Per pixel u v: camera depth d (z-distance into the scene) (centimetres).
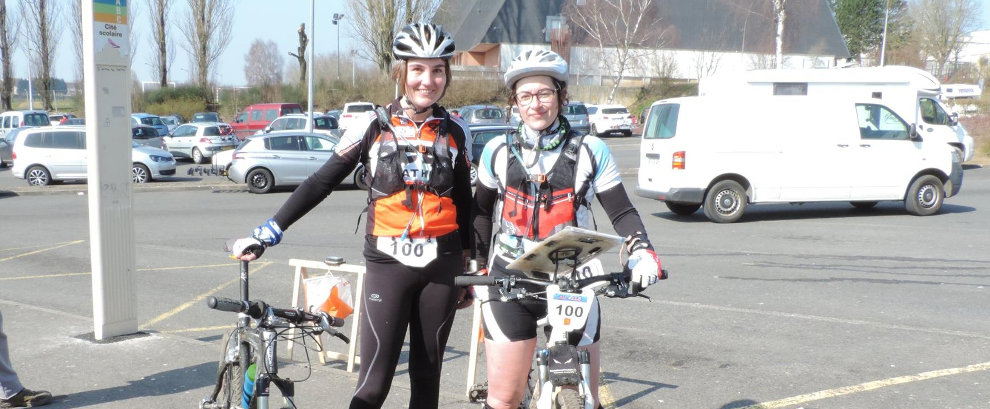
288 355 611
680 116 1430
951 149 1521
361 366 371
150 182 2325
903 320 737
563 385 317
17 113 3738
